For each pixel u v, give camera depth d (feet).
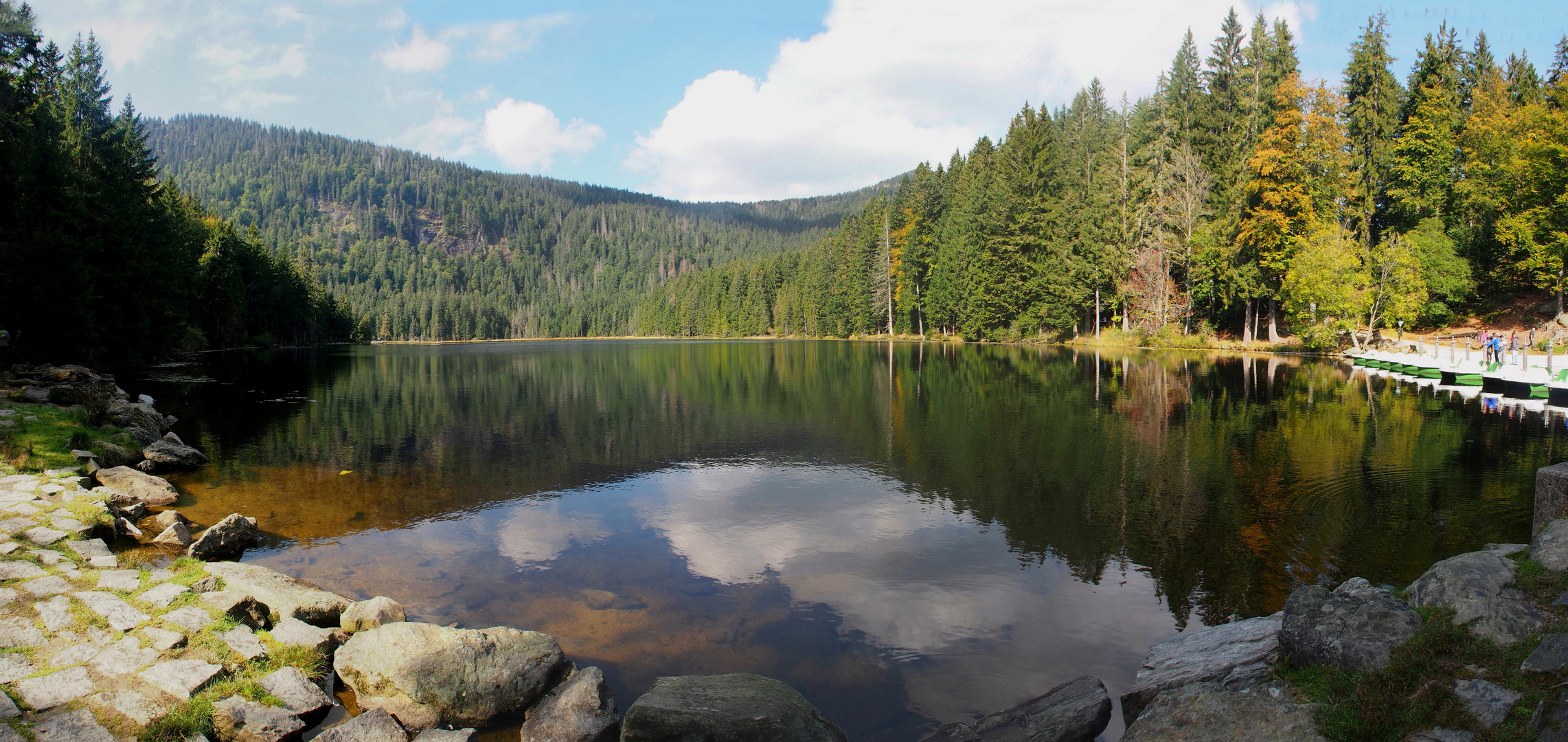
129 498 30.25
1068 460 40.47
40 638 17.08
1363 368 91.56
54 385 55.21
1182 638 17.84
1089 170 175.94
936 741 14.61
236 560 25.46
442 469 40.50
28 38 75.25
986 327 186.60
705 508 32.30
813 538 27.89
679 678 15.44
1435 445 41.73
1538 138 100.32
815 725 14.15
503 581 23.67
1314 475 35.35
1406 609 13.75
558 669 17.31
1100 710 14.96
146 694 15.11
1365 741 11.26
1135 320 149.48
